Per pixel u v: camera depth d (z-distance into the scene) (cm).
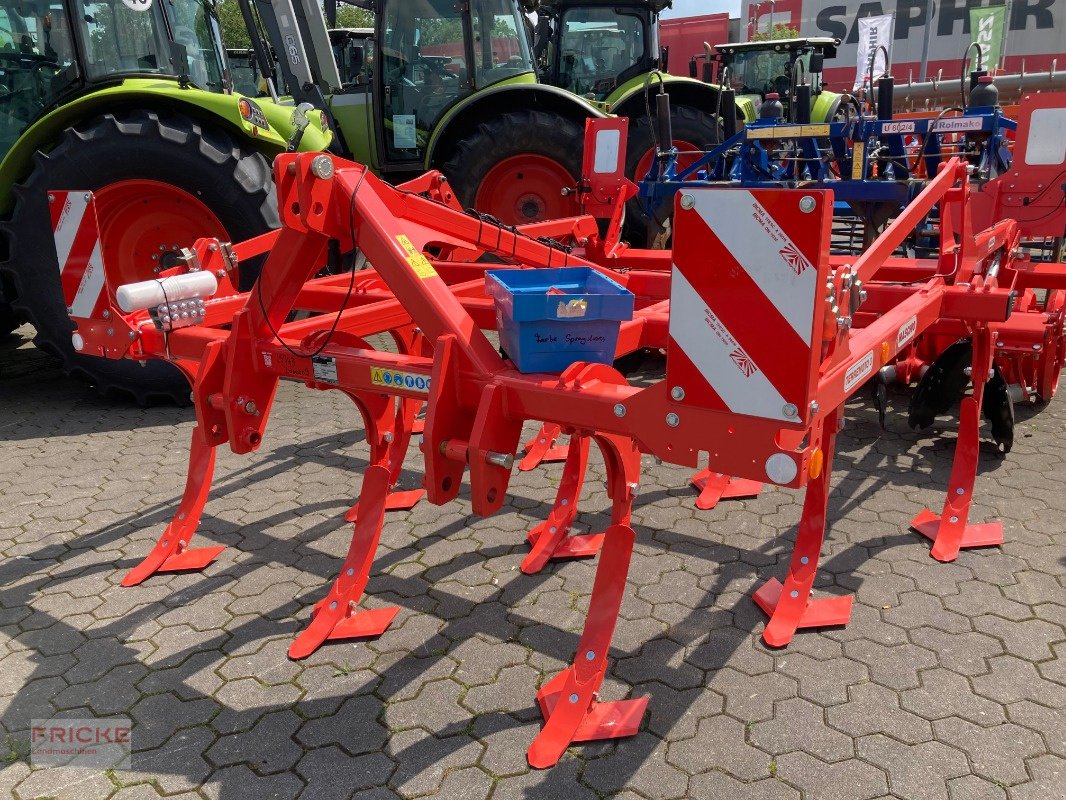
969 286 298
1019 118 388
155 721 224
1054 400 454
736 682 234
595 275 238
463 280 392
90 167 445
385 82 709
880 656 243
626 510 228
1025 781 195
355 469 392
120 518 344
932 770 199
